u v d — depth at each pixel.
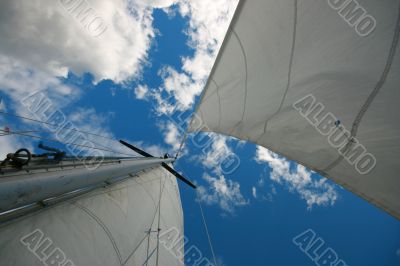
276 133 2.88
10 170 1.99
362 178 1.96
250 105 3.29
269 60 2.68
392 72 1.63
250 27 2.62
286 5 2.20
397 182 1.72
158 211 6.01
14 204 1.90
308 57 2.23
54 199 2.92
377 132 1.77
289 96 2.54
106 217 3.55
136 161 5.07
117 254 3.26
